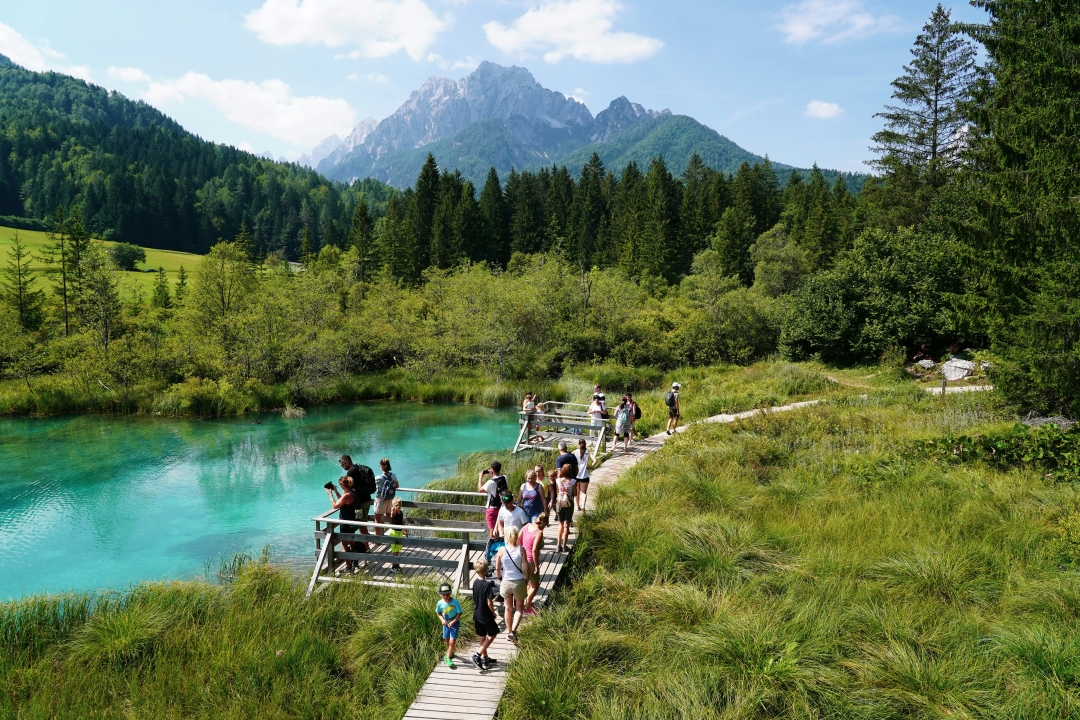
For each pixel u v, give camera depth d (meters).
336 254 63.62
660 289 58.34
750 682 6.46
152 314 31.34
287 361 27.33
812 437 16.56
